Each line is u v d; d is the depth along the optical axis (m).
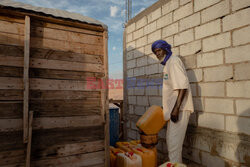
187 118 2.88
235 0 2.66
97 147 2.50
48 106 2.22
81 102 2.43
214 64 2.93
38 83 2.19
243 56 2.53
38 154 2.14
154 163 2.95
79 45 2.47
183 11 3.54
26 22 2.11
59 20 2.30
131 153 2.78
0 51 2.01
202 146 3.03
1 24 2.03
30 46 2.17
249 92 2.45
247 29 2.50
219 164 2.75
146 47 4.57
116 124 4.96
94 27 2.55
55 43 2.31
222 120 2.76
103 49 2.65
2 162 1.96
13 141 2.03
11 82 2.04
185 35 3.48
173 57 3.01
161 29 4.09
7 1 2.12
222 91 2.79
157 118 3.06
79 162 2.37
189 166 3.23
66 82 2.35
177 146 2.84
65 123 2.31
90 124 2.47
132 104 5.05
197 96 3.19
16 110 2.05
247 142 2.43
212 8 2.99
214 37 2.94
